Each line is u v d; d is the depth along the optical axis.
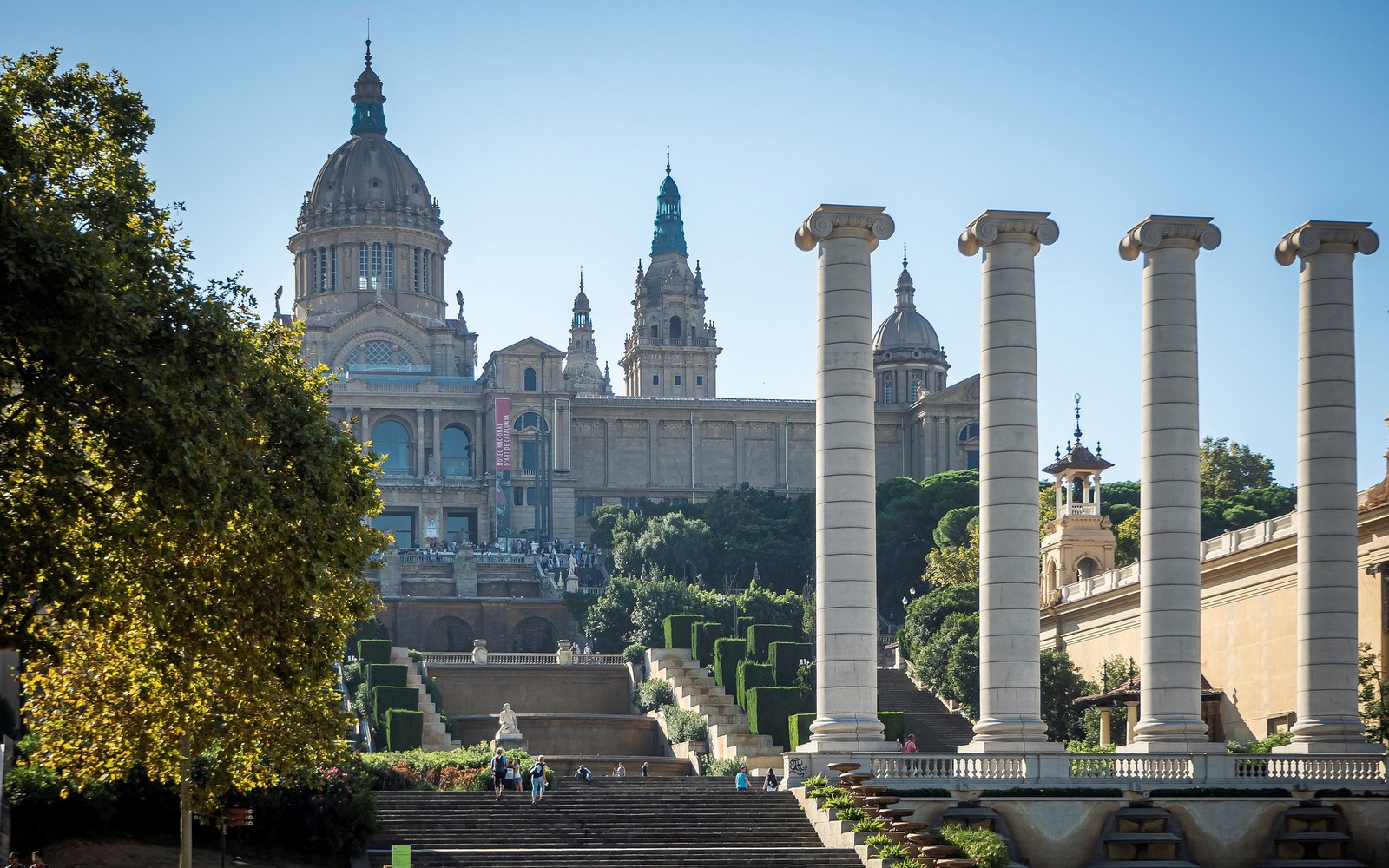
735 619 138.50
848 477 67.12
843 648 66.62
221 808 52.19
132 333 42.50
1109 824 64.56
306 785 58.47
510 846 62.38
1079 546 128.88
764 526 188.88
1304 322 72.94
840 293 67.81
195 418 43.16
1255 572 93.38
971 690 115.81
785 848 60.75
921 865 57.56
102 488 46.34
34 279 40.94
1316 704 70.75
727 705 114.25
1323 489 71.62
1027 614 67.69
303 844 59.62
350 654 129.38
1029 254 69.38
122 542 43.59
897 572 181.00
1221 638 97.31
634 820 64.25
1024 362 68.69
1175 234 70.62
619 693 126.62
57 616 42.38
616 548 182.12
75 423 47.16
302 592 48.00
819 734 66.56
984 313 69.38
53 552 42.09
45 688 50.47
